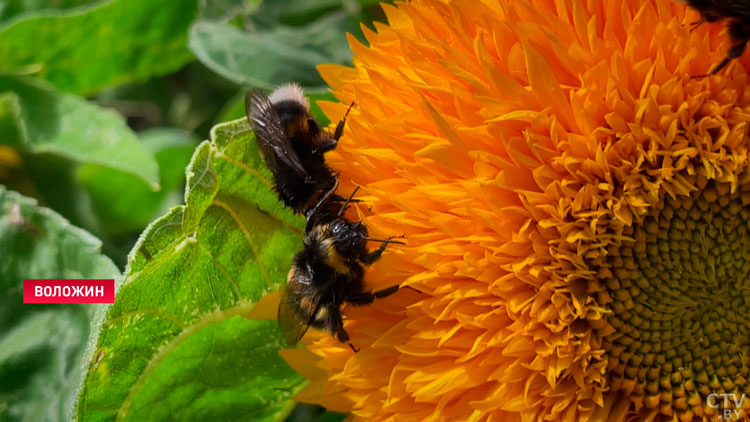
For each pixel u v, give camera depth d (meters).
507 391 0.21
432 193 0.21
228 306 0.23
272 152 0.22
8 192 0.25
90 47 0.28
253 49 0.27
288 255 0.23
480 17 0.21
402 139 0.21
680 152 0.21
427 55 0.22
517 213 0.21
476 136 0.21
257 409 0.24
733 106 0.21
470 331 0.21
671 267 0.22
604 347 0.22
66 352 0.25
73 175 0.28
